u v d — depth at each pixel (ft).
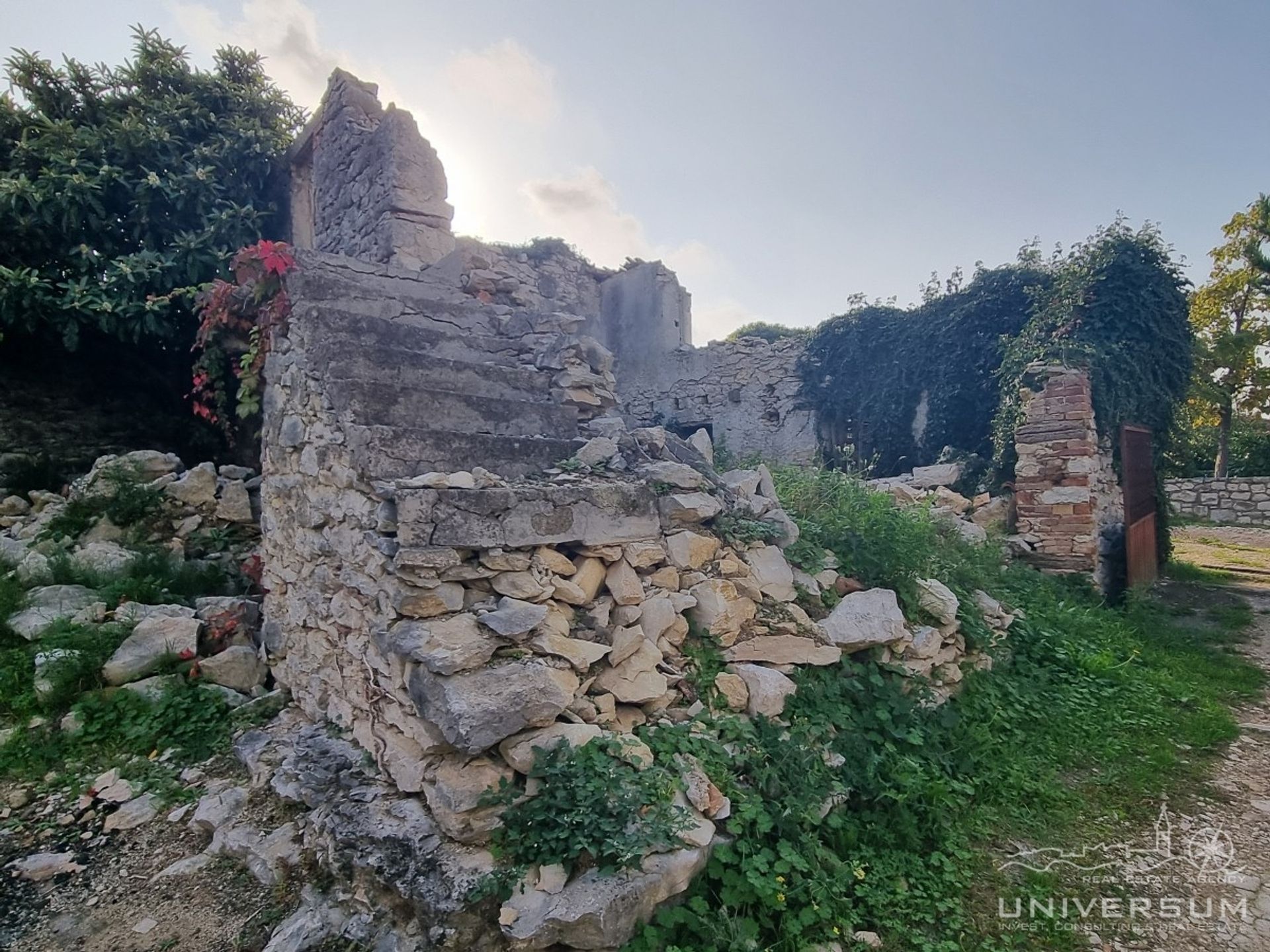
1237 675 16.38
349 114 23.90
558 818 7.11
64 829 9.84
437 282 16.99
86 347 23.88
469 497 8.57
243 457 24.66
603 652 8.83
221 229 24.49
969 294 31.83
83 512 17.63
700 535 11.01
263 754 10.87
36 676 12.28
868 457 34.35
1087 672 15.15
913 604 13.00
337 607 10.48
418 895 6.88
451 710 7.16
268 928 7.86
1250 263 51.47
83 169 23.17
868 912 7.97
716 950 6.81
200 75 27.89
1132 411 25.36
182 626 13.57
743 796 8.44
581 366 14.11
